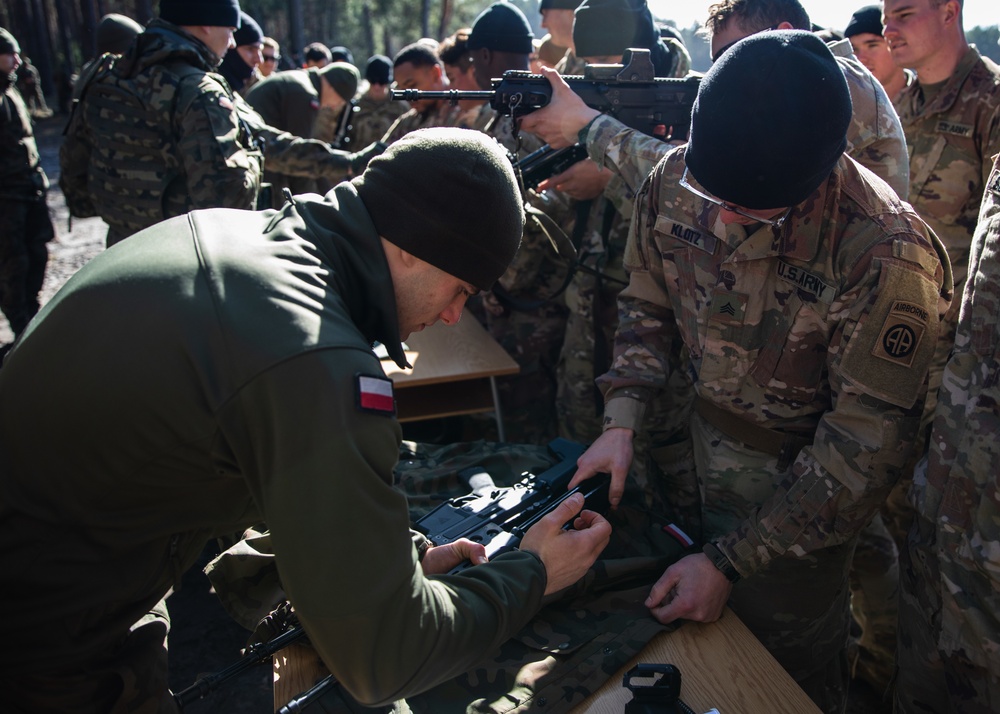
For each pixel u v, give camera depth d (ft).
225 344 3.50
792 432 6.04
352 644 3.49
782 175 4.62
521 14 12.38
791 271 5.48
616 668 4.83
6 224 16.71
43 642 3.96
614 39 9.73
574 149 8.79
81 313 3.72
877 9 12.14
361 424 3.49
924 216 10.80
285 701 4.75
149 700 4.54
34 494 3.81
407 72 17.60
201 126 10.61
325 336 3.57
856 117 6.98
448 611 3.86
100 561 3.91
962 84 10.36
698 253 5.93
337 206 4.11
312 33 112.47
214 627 9.71
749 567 5.39
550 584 4.65
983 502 4.80
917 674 5.73
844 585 6.44
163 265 3.73
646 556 5.83
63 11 81.76
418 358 10.58
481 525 5.62
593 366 10.71
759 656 4.99
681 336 6.80
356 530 3.42
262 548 5.84
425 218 3.99
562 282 11.68
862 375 5.18
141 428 3.57
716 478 6.39
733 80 4.64
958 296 10.22
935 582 5.50
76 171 12.60
